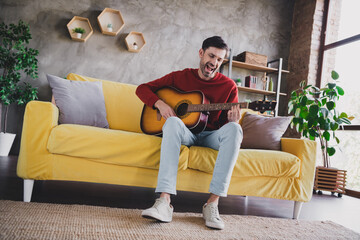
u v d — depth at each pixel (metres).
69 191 1.89
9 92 3.47
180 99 1.79
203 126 1.68
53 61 3.98
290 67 4.93
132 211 1.47
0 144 3.45
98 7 4.16
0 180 1.99
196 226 1.34
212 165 1.61
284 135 4.74
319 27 4.55
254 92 4.74
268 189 1.80
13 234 0.99
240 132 1.44
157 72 4.38
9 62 3.50
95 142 1.50
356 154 3.72
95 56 4.14
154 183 1.60
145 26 4.36
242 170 1.71
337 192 3.37
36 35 3.92
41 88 3.92
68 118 1.86
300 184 1.85
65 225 1.14
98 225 1.19
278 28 4.97
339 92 3.24
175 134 1.38
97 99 2.04
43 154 1.48
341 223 1.96
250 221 1.58
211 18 4.66
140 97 1.79
